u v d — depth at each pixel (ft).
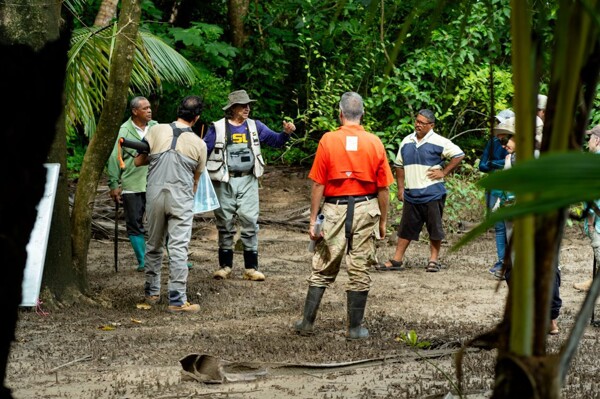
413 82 48.08
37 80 6.59
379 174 23.22
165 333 23.68
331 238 23.20
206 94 58.54
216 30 60.90
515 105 6.51
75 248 27.43
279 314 26.78
